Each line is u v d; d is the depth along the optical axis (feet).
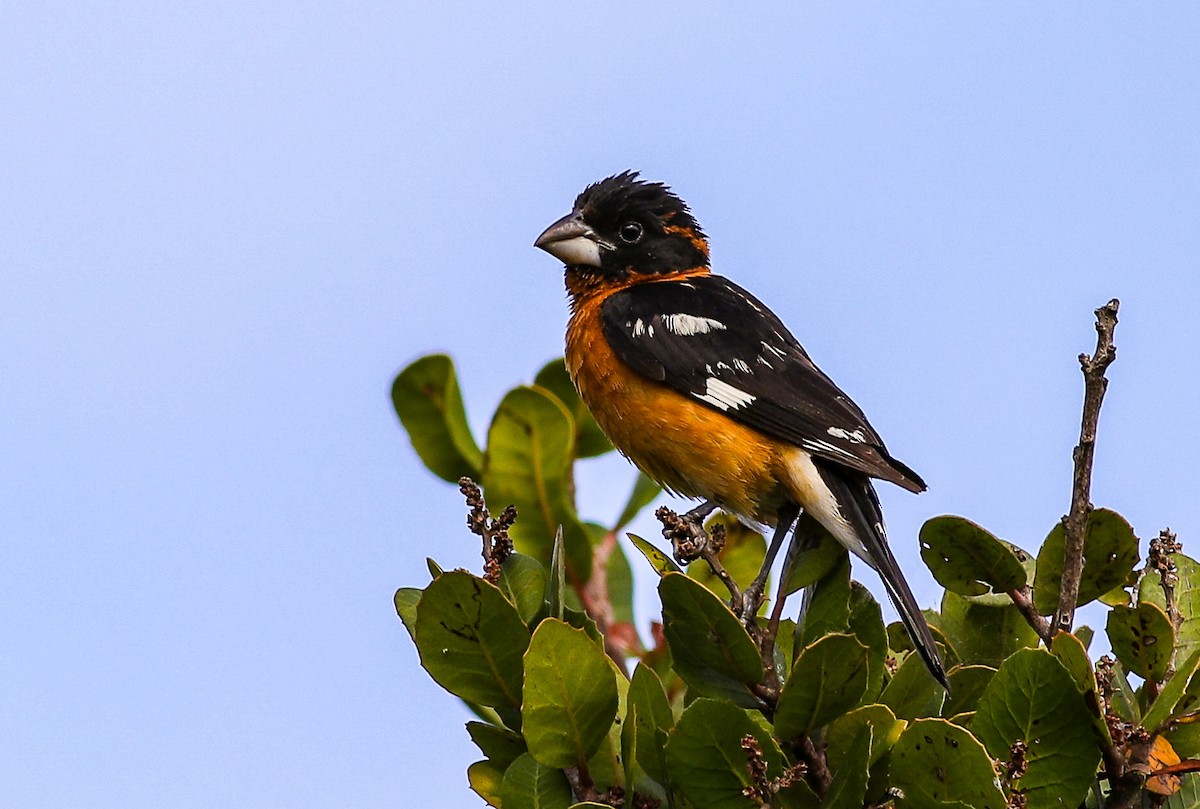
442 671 21.85
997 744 20.89
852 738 21.29
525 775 21.35
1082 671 20.68
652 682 20.81
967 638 25.85
